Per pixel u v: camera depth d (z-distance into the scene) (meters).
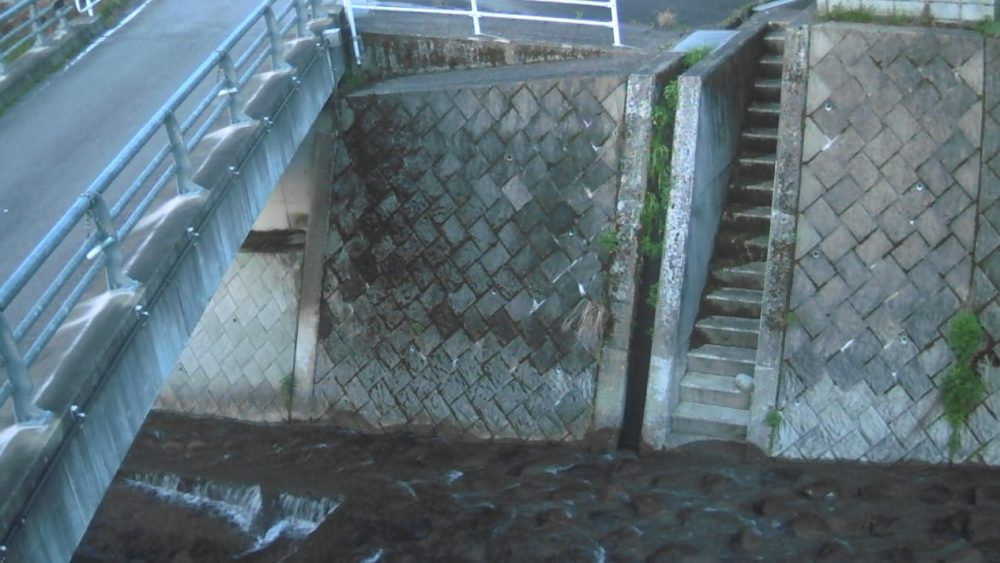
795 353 13.48
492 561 12.22
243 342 16.06
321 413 15.66
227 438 15.70
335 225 15.58
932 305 13.02
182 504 14.48
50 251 7.32
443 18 16.94
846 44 13.05
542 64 15.50
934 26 12.92
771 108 15.37
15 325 8.72
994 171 12.71
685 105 13.67
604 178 14.20
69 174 11.60
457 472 14.11
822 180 13.30
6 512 6.72
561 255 14.42
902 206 13.04
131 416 8.48
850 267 13.27
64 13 16.02
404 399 15.22
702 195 14.07
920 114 12.89
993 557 11.42
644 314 14.13
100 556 13.46
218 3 17.69
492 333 14.75
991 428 12.85
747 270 14.46
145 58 15.30
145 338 8.72
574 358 14.34
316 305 15.66
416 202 15.12
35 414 7.32
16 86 14.22
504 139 14.62
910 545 11.75
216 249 10.32
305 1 14.55
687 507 12.80
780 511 12.53
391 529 13.00
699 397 13.98
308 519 13.82
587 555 12.09
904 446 13.14
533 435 14.54
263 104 11.99
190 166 9.99
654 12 17.80
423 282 15.12
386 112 15.19
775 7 17.34
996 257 12.77
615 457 13.96
